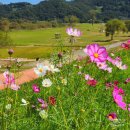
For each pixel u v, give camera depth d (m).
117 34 153.00
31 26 165.88
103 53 3.65
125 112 5.47
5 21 100.12
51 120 4.32
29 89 7.66
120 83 8.89
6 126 4.12
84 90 5.68
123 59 14.03
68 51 7.07
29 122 4.81
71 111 4.56
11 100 4.82
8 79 4.33
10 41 86.94
